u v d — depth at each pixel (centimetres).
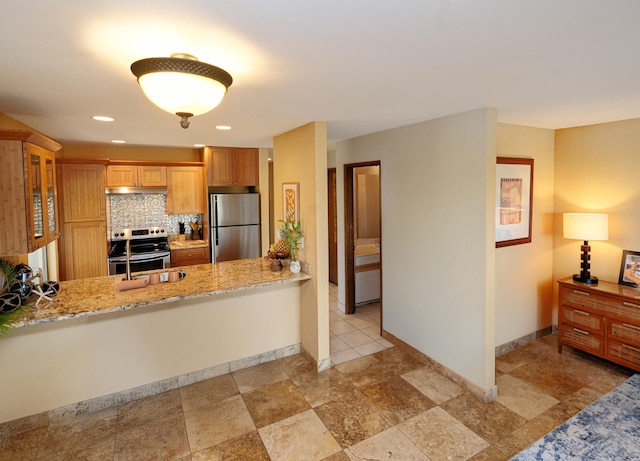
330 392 301
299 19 124
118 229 534
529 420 261
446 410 274
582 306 342
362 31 135
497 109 277
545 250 390
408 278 362
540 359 351
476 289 287
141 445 241
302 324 367
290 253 350
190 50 152
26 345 255
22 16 119
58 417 268
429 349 341
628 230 336
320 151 318
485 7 117
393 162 371
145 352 298
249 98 234
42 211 264
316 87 210
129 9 116
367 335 418
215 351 329
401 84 205
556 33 139
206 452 234
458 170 296
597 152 354
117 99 230
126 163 505
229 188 573
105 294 277
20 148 227
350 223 480
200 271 352
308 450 235
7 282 254
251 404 286
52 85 199
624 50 157
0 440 247
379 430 253
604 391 297
